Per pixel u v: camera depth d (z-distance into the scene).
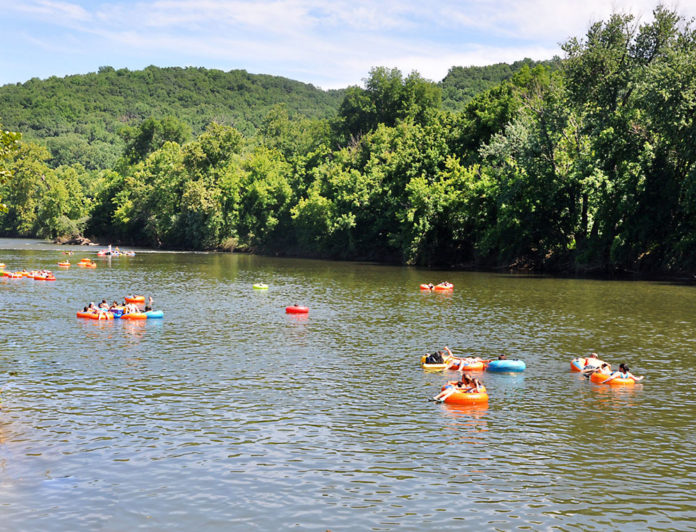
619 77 73.62
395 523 14.95
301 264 98.88
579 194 76.25
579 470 18.06
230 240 137.25
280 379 27.66
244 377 27.92
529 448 19.72
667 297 54.88
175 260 106.00
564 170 77.06
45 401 24.09
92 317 43.47
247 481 17.22
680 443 20.20
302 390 25.97
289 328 40.22
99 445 19.70
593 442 20.27
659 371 29.41
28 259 101.19
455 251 94.75
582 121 75.94
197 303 51.81
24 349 33.28
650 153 71.44
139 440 20.16
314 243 119.69
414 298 55.09
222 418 22.34
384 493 16.53
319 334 38.25
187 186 142.12
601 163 73.19
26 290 59.12
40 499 16.12
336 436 20.67
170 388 26.03
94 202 178.50
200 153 144.00
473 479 17.41
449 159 95.56
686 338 36.75
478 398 24.28
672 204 70.56
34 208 178.50
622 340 36.25
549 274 78.31
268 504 15.89
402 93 144.75
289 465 18.30
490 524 14.95
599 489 16.86
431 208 92.00
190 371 28.89
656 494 16.58
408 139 108.94
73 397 24.64
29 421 21.84
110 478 17.38
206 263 99.31
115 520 15.09
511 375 28.86
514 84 98.62
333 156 144.12
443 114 116.81
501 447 19.78
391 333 38.56
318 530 14.61
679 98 65.25
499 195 81.50
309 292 59.91
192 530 14.62
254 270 86.06
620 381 26.98
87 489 16.70
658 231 72.50
